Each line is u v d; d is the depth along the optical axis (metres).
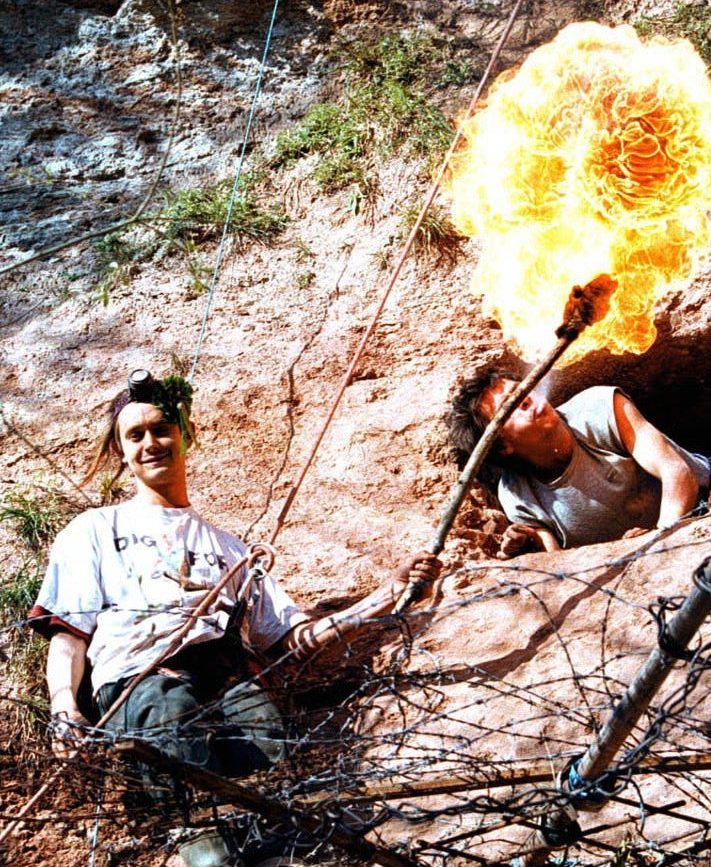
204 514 5.48
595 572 4.77
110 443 5.03
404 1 7.58
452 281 6.19
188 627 4.38
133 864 4.41
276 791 3.76
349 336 6.07
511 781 3.75
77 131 7.26
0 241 6.71
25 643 4.99
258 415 5.84
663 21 7.08
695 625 3.40
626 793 4.27
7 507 5.48
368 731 4.12
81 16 7.79
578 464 5.27
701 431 6.41
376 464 5.62
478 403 5.36
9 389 6.04
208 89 7.38
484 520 5.49
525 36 7.29
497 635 4.67
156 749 3.45
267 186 6.78
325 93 7.26
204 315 6.25
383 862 3.76
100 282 6.46
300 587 5.16
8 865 4.43
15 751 4.59
